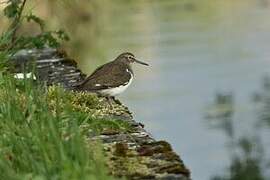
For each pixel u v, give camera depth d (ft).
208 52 106.22
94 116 33.22
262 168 60.08
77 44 89.35
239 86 89.97
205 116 77.97
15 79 35.27
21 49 46.55
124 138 30.63
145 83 93.50
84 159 25.49
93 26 98.99
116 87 39.17
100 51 98.58
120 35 113.09
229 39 113.19
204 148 69.31
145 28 118.83
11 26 45.29
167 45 109.50
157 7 135.85
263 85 87.61
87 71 93.86
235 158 62.13
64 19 77.00
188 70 98.27
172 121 77.82
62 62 45.75
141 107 82.94
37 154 26.76
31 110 30.53
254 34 116.06
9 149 27.22
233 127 72.02
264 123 71.92
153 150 28.91
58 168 25.09
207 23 123.24
